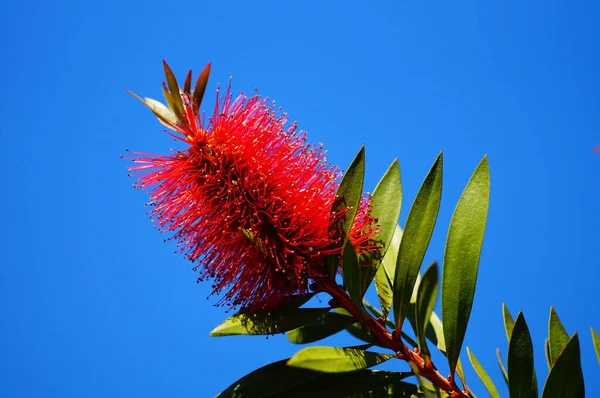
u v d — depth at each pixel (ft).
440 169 1.86
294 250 1.89
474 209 1.86
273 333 1.87
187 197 1.90
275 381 1.84
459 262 1.86
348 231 1.85
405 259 1.87
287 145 1.91
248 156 1.91
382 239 1.90
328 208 1.89
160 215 1.91
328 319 1.90
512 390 1.83
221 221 1.89
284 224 1.90
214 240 1.89
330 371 1.84
